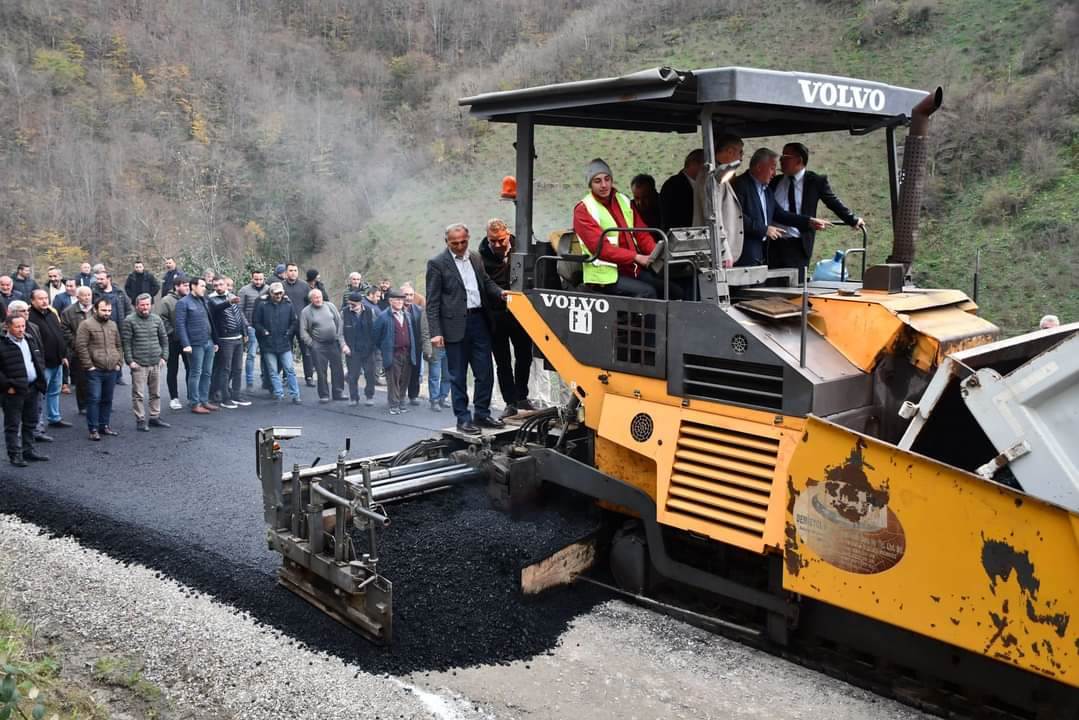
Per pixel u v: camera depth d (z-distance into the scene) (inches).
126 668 184.1
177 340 435.2
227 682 179.5
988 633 149.6
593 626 205.2
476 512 234.4
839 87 201.2
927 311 194.7
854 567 163.9
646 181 252.7
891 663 176.7
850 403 183.9
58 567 238.5
